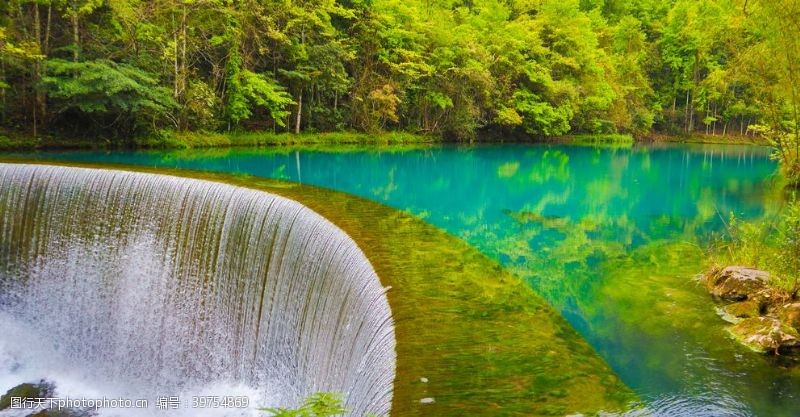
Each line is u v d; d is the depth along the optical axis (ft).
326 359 21.43
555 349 14.60
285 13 77.82
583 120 119.24
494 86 99.45
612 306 20.76
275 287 28.27
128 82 54.19
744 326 18.30
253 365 28.78
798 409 13.53
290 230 28.40
